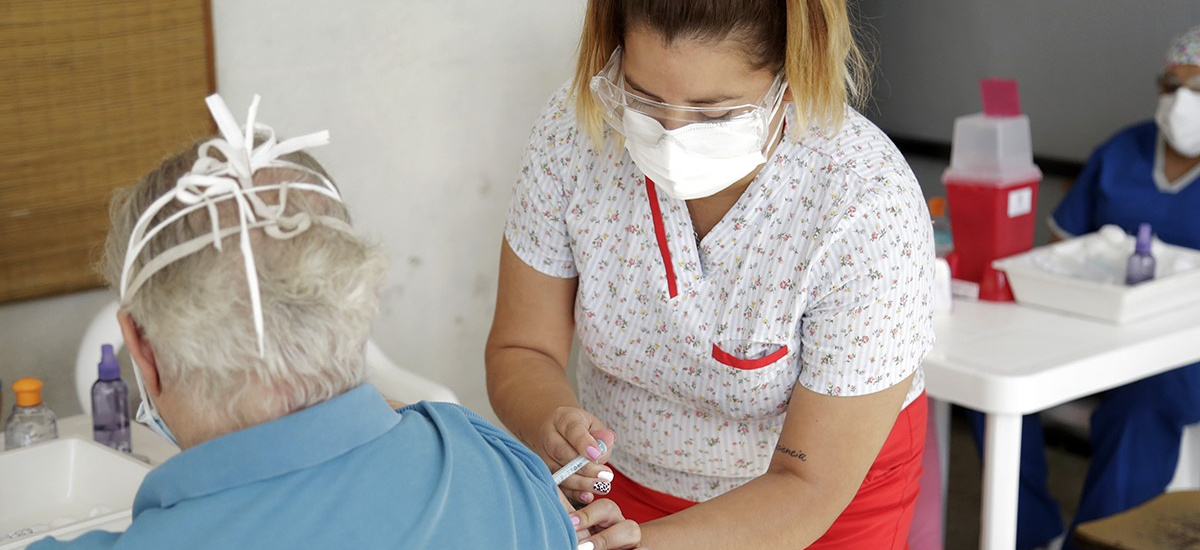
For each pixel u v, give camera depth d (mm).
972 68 4051
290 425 873
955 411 4184
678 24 1203
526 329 1630
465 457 950
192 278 867
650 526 1312
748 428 1548
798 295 1372
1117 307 2400
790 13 1218
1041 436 2973
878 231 1325
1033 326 2408
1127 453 2916
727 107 1259
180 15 2150
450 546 879
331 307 900
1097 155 3264
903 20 4223
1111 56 3688
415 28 2494
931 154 4203
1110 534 2322
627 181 1458
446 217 2650
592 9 1357
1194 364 2805
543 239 1561
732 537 1335
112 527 1385
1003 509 2168
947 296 2504
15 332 2123
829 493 1389
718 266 1429
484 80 2625
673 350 1493
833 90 1269
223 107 920
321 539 843
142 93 2135
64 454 1605
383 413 930
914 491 1688
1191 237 3059
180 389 900
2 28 1954
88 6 2037
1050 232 3924
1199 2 3459
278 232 891
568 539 1005
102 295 2217
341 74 2412
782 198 1379
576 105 1413
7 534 1521
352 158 2469
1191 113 2896
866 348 1350
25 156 2023
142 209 928
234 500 847
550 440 1418
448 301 2713
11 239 2037
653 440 1617
